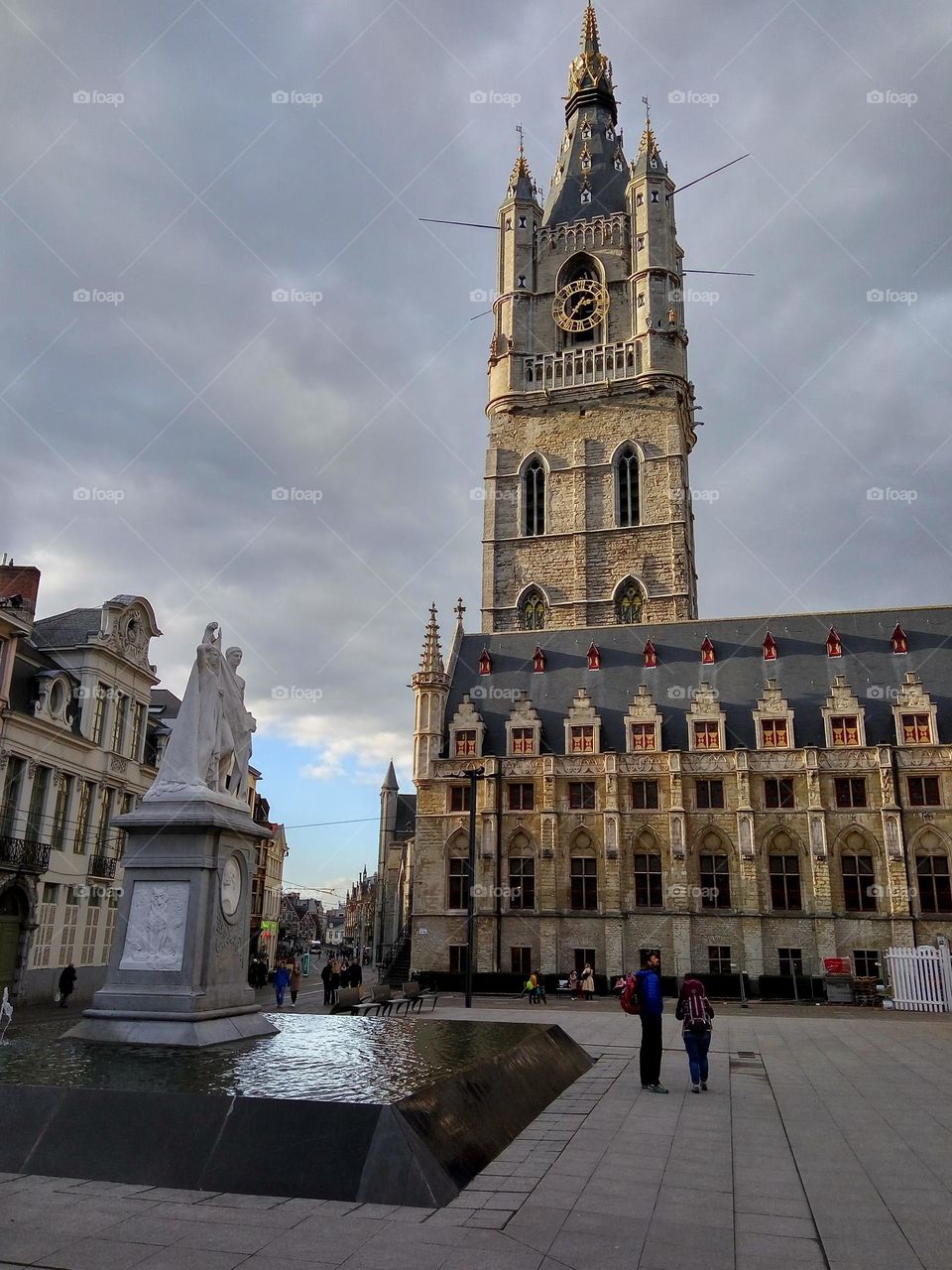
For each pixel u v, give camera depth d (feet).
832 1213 28.02
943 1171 33.22
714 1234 25.93
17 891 121.60
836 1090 51.42
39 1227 24.81
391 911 334.65
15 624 121.70
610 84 320.91
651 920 171.01
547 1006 131.44
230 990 47.65
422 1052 43.62
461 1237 24.99
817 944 163.02
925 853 164.76
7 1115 31.32
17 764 124.47
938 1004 119.65
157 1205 27.04
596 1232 25.81
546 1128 39.86
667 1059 65.51
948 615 190.39
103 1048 41.83
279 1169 28.78
